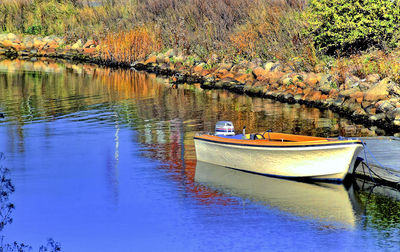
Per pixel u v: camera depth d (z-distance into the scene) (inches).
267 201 508.1
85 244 430.0
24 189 545.6
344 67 1026.7
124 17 2062.0
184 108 975.0
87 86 1274.6
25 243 431.2
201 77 1342.3
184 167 612.4
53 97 1112.8
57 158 652.1
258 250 418.0
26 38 2207.2
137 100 1068.5
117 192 535.2
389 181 535.2
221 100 1058.1
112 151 680.4
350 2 1153.4
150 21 1856.5
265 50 1317.7
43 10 2343.8
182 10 1791.3
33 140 741.3
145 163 629.3
